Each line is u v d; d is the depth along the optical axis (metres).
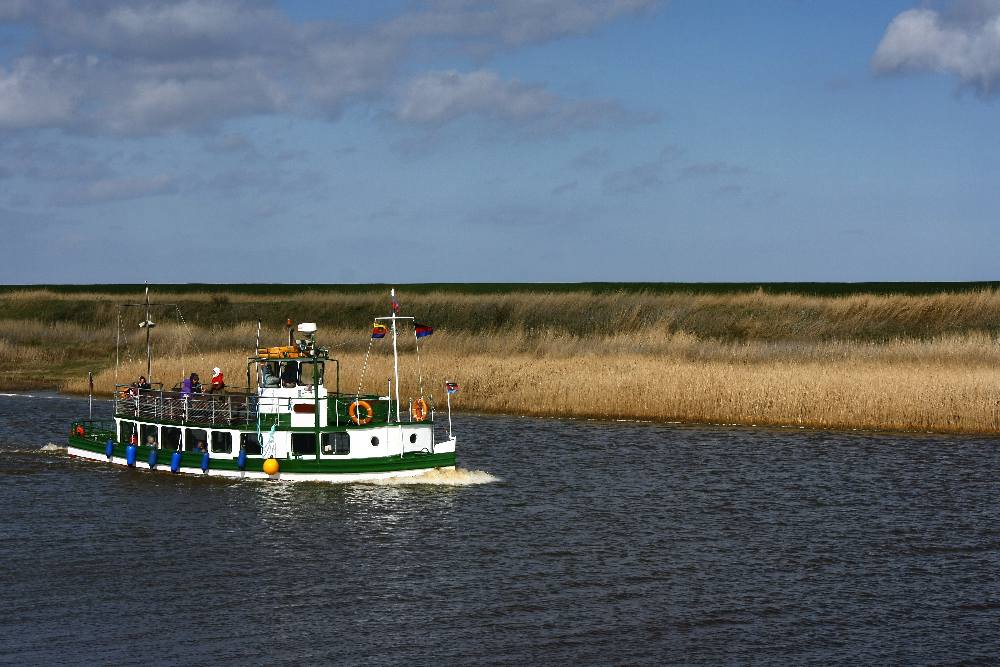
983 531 64.69
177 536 62.12
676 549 60.41
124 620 48.25
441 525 65.00
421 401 79.06
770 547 61.03
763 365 123.12
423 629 47.47
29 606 49.97
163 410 82.62
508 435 99.88
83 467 82.62
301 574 55.12
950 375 109.44
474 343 147.88
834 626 48.47
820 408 105.62
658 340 141.75
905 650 45.81
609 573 55.75
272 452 76.81
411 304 192.38
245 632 46.91
